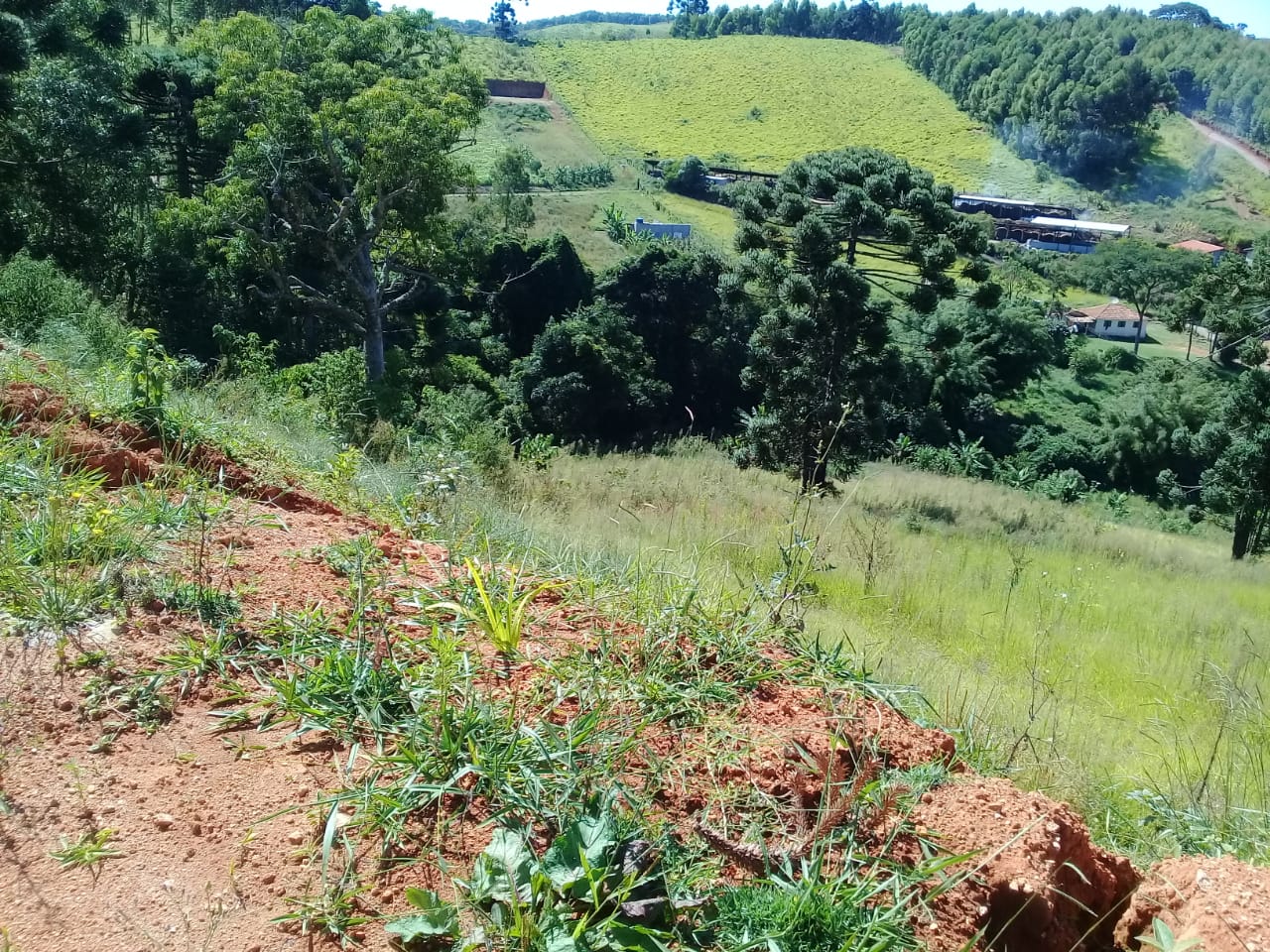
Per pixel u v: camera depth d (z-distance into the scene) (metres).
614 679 2.88
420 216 31.98
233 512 3.78
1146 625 9.09
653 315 40.59
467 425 13.48
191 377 8.95
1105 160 117.12
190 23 65.38
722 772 2.57
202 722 2.55
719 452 23.53
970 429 49.00
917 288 21.19
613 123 123.81
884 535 11.73
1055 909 2.41
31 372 4.61
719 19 187.00
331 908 1.98
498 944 1.89
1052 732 4.79
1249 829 3.78
